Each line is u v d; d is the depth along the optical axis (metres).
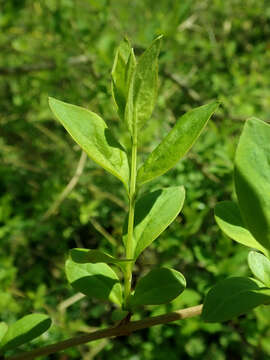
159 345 0.45
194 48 0.63
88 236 0.56
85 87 0.53
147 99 0.13
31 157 0.61
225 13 0.68
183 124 0.13
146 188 0.39
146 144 0.44
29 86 0.59
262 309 0.35
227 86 0.55
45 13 0.55
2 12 0.51
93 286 0.15
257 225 0.12
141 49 0.43
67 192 0.47
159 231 0.14
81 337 0.15
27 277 0.51
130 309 0.15
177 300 0.35
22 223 0.52
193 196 0.39
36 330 0.16
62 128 0.59
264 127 0.12
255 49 0.62
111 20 0.52
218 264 0.35
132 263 0.14
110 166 0.14
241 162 0.12
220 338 0.43
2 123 0.63
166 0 0.61
